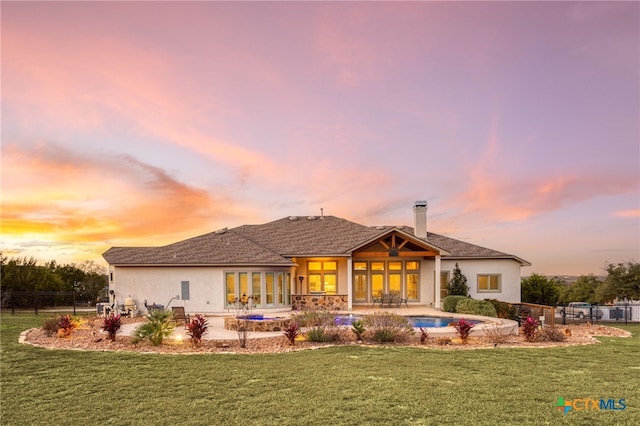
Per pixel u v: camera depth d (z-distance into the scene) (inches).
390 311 1037.8
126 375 428.5
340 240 1220.5
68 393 369.4
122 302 1033.5
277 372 437.4
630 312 1158.3
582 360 501.0
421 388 376.2
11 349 573.0
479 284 1210.0
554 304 1427.2
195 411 320.2
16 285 1384.1
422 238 1237.7
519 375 425.4
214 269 1028.5
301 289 1187.9
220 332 721.0
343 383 393.7
